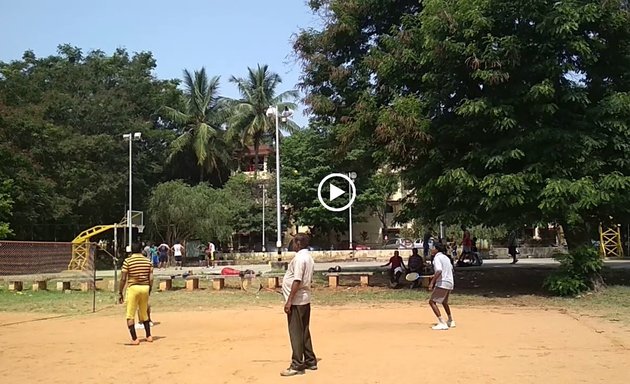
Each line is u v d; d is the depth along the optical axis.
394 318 14.40
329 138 25.73
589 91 19.25
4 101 40.03
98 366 9.11
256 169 58.62
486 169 18.66
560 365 8.63
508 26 18.31
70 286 24.11
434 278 12.57
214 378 8.13
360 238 63.16
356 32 23.20
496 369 8.38
